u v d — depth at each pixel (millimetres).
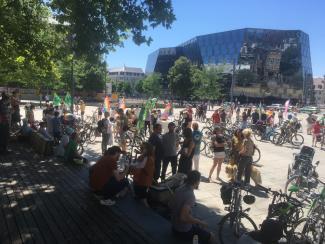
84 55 9945
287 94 104562
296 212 6582
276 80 103312
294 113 32719
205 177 11930
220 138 11398
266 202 9609
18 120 19266
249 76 101625
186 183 5613
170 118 33688
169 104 34281
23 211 6848
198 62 111688
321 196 6848
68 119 17219
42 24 13828
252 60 101562
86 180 9219
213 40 108062
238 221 6699
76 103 42875
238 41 102312
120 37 9828
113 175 7574
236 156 11188
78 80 65375
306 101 113500
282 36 102125
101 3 9273
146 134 20406
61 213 6789
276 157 17000
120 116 18016
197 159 12102
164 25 9258
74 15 9188
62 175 9719
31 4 13266
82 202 7449
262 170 14016
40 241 5547
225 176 12172
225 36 105312
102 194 7512
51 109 16766
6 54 14609
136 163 7945
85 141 17453
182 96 82312
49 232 5902
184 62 80938
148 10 9172
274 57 102375
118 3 9117
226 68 103438
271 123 24266
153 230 6035
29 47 13477
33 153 12766
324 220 6492
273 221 5922
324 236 6395
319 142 23984
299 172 10359
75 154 11289
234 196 6766
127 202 7496
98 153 15023
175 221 5629
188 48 118688
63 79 57438
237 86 102375
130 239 5684
